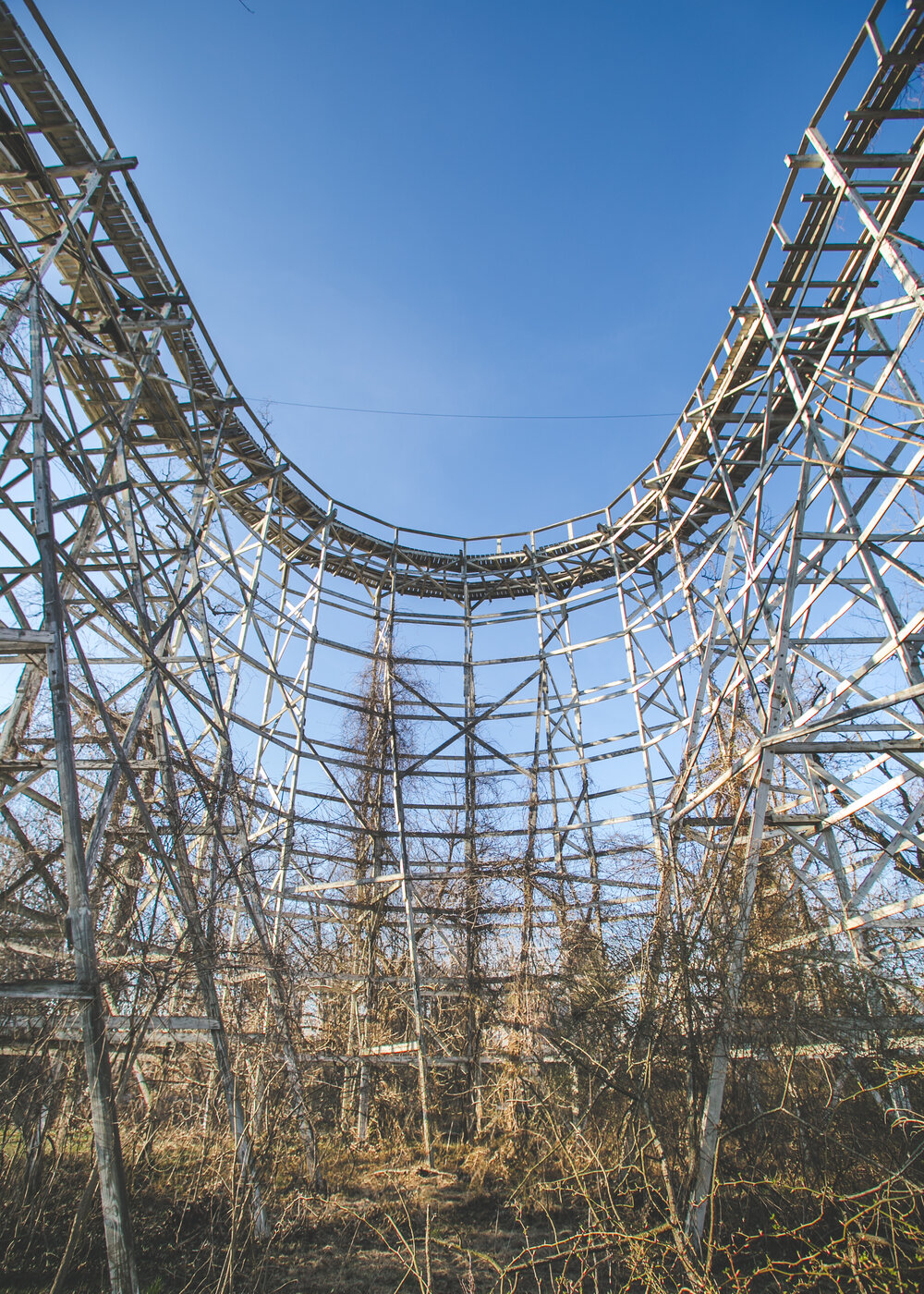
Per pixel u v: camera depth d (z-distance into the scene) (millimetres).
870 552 9930
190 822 10102
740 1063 8367
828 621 12359
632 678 17969
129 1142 8391
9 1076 7059
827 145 9242
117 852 10578
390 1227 9266
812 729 8602
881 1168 7047
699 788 15039
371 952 16438
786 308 11438
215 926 9898
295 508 18484
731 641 14617
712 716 12531
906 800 13672
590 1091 9883
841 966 8836
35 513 7336
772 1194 7723
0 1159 7133
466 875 16609
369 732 18812
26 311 8367
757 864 8586
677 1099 8453
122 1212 5906
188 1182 8312
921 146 8539
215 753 13367
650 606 17594
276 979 10609
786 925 10727
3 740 8789
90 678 7805
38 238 9906
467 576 20734
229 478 16250
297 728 16719
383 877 16062
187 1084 9297
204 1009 9258
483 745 18906
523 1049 13117
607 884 16719
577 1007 10977
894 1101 8141
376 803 17344
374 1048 15180
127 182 9969
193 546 11414
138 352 11336
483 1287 7578
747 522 13383
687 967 8531
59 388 8773
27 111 9703
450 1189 11008
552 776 18594
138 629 11695
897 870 10969
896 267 8469
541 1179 10398
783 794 14398
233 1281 7090
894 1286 6215
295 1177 10266
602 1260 7172
